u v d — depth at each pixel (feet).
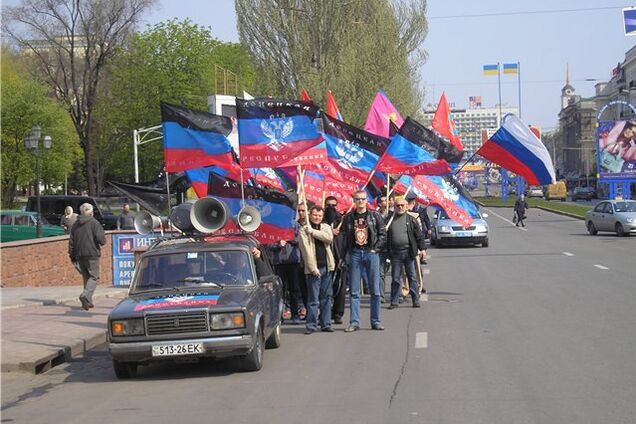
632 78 382.42
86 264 51.57
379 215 40.88
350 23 146.30
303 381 28.91
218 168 48.37
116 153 208.74
